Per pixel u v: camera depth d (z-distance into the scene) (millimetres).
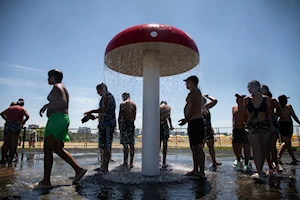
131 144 5594
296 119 6234
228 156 8922
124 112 5562
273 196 2764
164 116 5613
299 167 5441
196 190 3088
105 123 4625
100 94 4824
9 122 6457
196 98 3932
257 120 4000
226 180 3781
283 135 6148
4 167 5441
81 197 2744
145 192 2982
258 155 4016
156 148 4074
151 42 3652
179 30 3973
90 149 12641
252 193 2918
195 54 4250
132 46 3896
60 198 2695
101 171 4625
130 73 5453
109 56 4316
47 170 3342
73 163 3525
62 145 3500
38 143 14234
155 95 4113
